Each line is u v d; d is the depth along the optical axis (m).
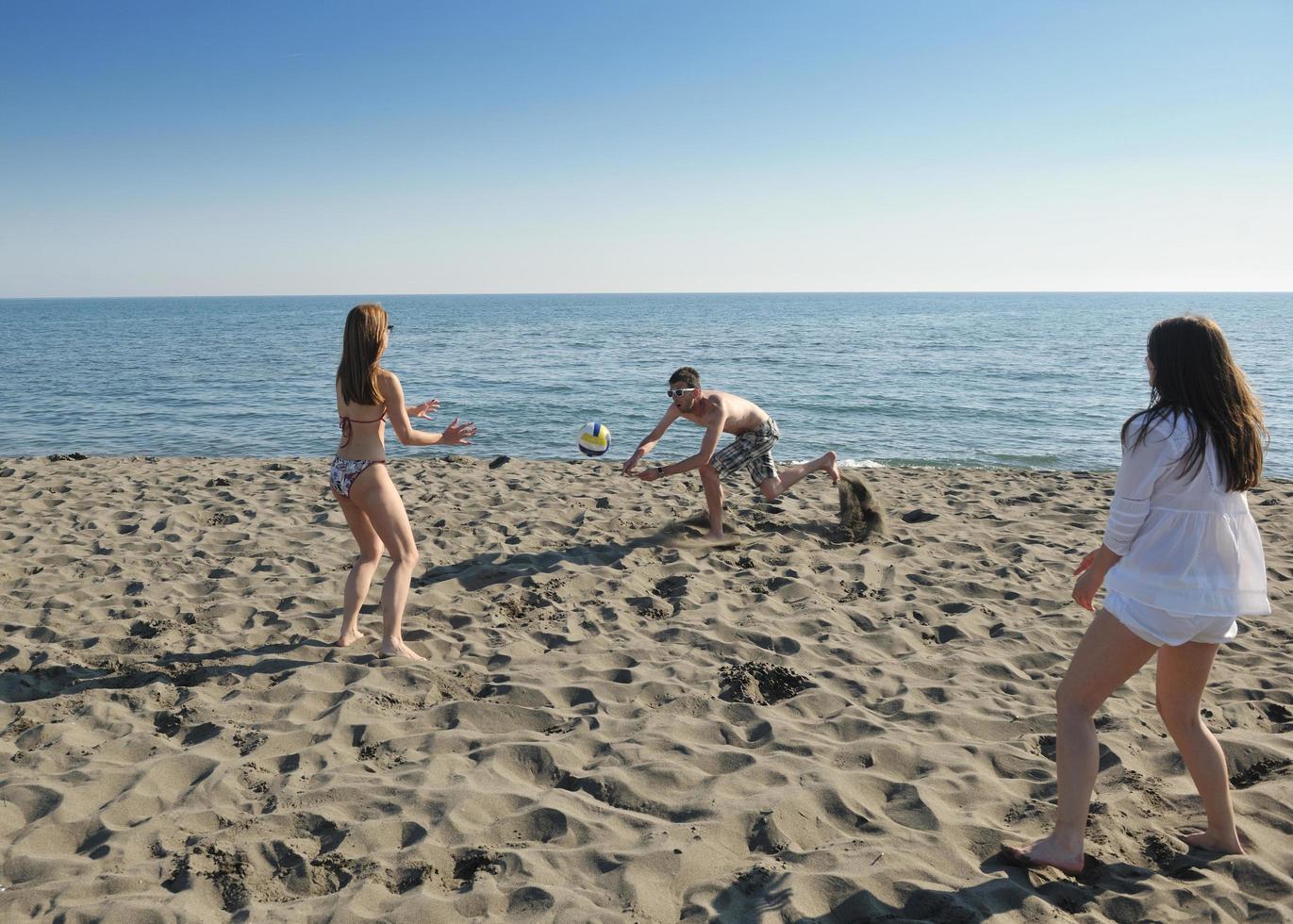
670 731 3.50
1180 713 2.58
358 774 3.12
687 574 5.78
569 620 4.89
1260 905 2.37
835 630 4.75
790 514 7.80
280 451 15.85
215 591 5.37
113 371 31.30
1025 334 60.56
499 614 5.04
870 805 2.96
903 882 2.48
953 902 2.38
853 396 22.98
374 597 5.26
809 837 2.77
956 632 4.80
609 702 3.80
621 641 4.59
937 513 8.05
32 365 33.88
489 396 23.58
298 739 3.41
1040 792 3.08
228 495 8.49
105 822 2.80
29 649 4.33
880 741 3.39
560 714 3.68
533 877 2.52
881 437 16.97
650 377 29.22
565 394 24.17
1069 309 150.12
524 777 3.18
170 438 16.98
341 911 2.34
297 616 4.86
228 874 2.51
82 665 4.16
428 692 3.90
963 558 6.37
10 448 15.83
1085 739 2.54
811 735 3.46
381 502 4.16
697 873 2.54
